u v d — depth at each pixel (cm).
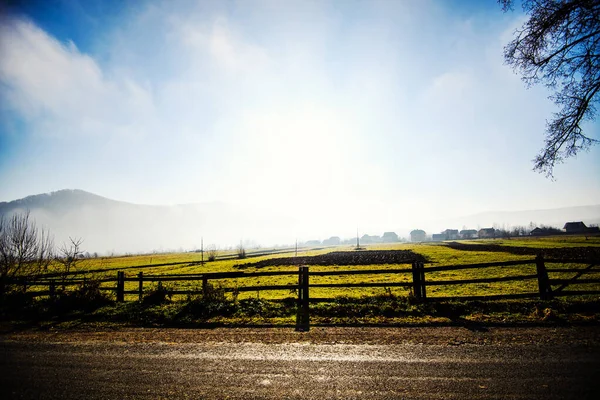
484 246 6694
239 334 836
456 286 1797
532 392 480
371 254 5438
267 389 517
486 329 794
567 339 693
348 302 1091
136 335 855
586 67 1073
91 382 561
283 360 640
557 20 1037
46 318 1077
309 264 4069
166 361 653
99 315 1088
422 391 495
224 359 655
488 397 470
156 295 1259
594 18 979
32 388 543
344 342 743
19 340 830
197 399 490
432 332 795
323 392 502
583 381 506
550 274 2070
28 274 1602
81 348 752
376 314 981
